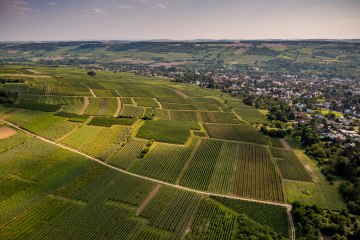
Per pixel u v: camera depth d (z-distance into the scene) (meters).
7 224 127.19
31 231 123.50
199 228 128.62
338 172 181.38
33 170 169.25
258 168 186.00
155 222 131.50
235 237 124.06
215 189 161.25
